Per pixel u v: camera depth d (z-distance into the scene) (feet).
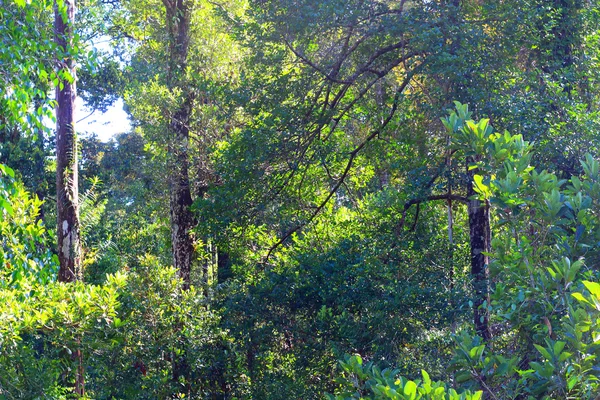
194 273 53.11
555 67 41.63
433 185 40.60
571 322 13.14
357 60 42.83
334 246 42.91
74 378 40.11
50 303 36.42
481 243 40.16
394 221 46.52
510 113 34.83
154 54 56.85
